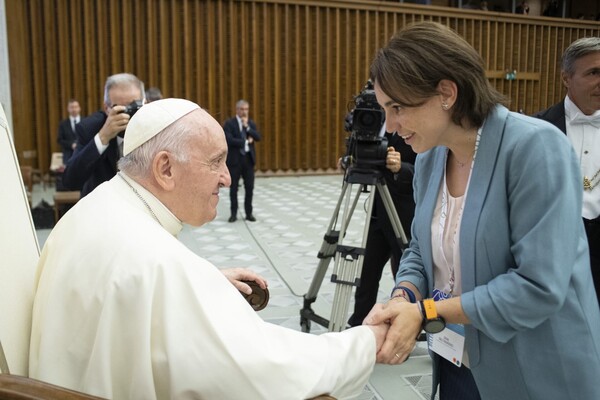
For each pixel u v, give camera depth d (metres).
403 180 3.15
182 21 11.88
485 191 1.32
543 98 15.21
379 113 2.88
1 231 1.29
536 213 1.25
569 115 2.42
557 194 1.23
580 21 15.24
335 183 12.12
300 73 12.88
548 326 1.34
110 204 1.34
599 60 2.23
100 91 11.44
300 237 6.75
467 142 1.37
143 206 1.38
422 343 3.54
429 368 3.18
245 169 7.70
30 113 11.10
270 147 12.88
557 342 1.34
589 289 1.37
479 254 1.33
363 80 13.30
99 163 3.03
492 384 1.43
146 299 1.17
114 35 11.39
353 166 3.02
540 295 1.23
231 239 6.62
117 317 1.17
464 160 1.40
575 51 2.29
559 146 1.25
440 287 1.54
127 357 1.17
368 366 1.34
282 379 1.20
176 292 1.19
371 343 1.37
